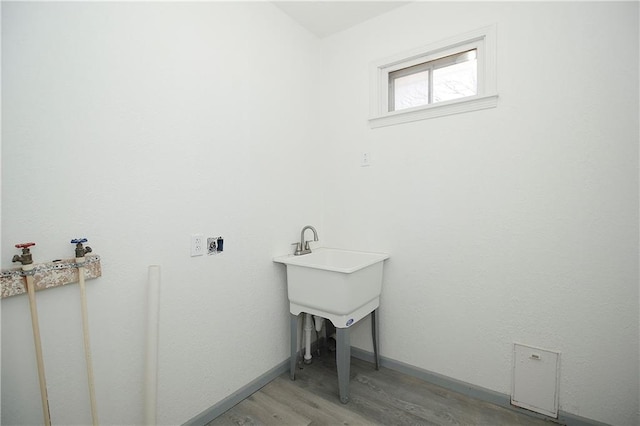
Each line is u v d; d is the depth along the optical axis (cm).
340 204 228
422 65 200
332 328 241
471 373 176
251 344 180
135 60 127
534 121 156
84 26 112
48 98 104
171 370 141
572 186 148
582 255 146
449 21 180
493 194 168
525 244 160
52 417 106
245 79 176
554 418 153
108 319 120
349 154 223
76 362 111
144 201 130
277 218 199
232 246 169
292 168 211
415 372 195
